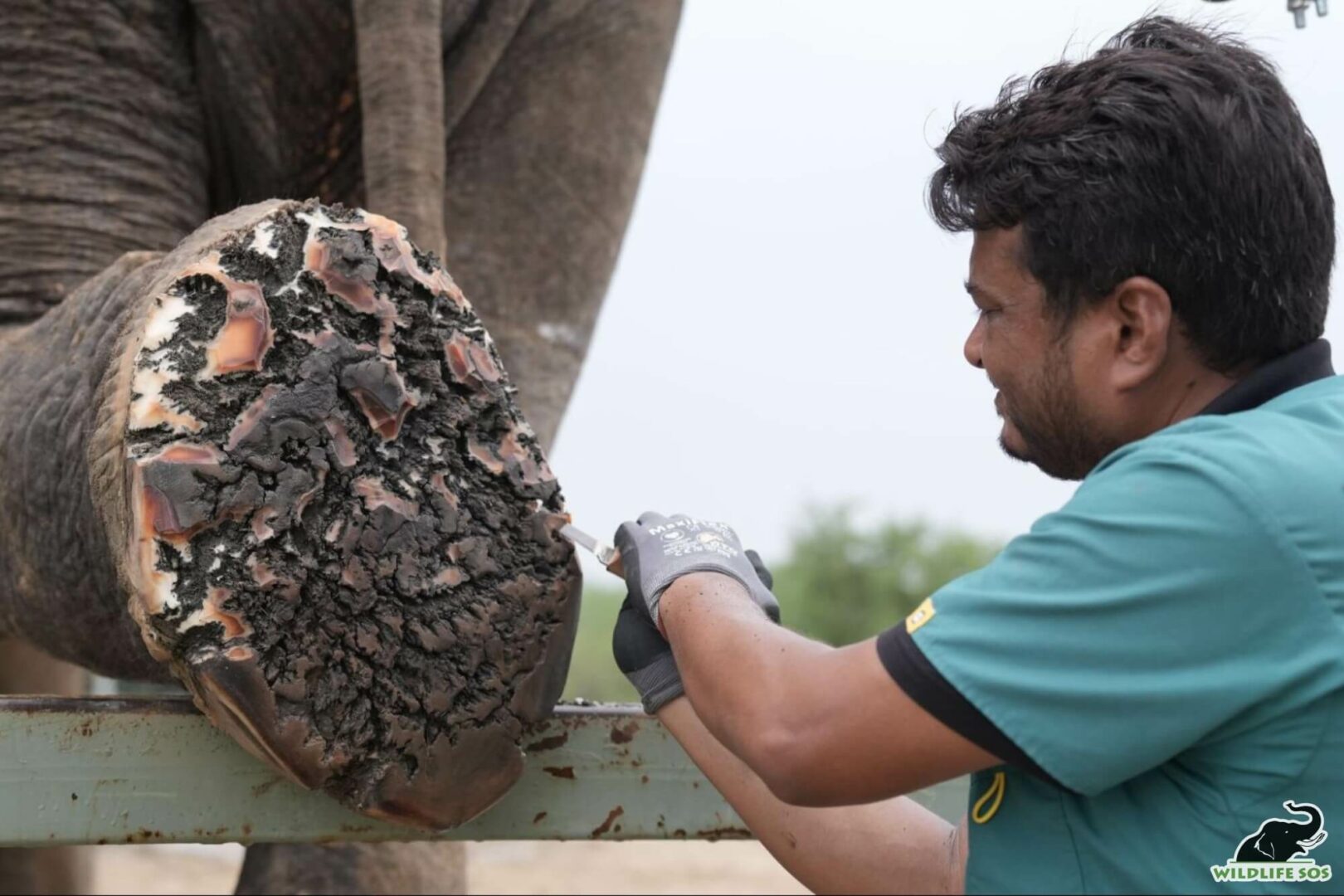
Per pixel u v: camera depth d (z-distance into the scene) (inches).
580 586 68.5
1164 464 53.4
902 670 53.4
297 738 61.8
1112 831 54.7
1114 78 56.3
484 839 72.3
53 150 101.5
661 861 274.4
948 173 59.9
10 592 79.8
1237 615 51.6
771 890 246.1
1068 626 52.4
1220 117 54.6
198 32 107.0
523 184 121.6
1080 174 55.5
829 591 554.9
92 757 66.2
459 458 66.5
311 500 61.9
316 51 109.3
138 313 64.8
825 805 56.4
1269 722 52.4
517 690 66.8
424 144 99.5
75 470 72.6
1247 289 55.4
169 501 59.2
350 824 68.6
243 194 113.0
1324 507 52.2
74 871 145.3
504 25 117.6
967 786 82.4
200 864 266.1
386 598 63.5
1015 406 59.7
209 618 59.8
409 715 64.5
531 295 122.2
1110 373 56.9
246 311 60.9
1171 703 51.5
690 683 60.4
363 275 63.3
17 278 100.5
